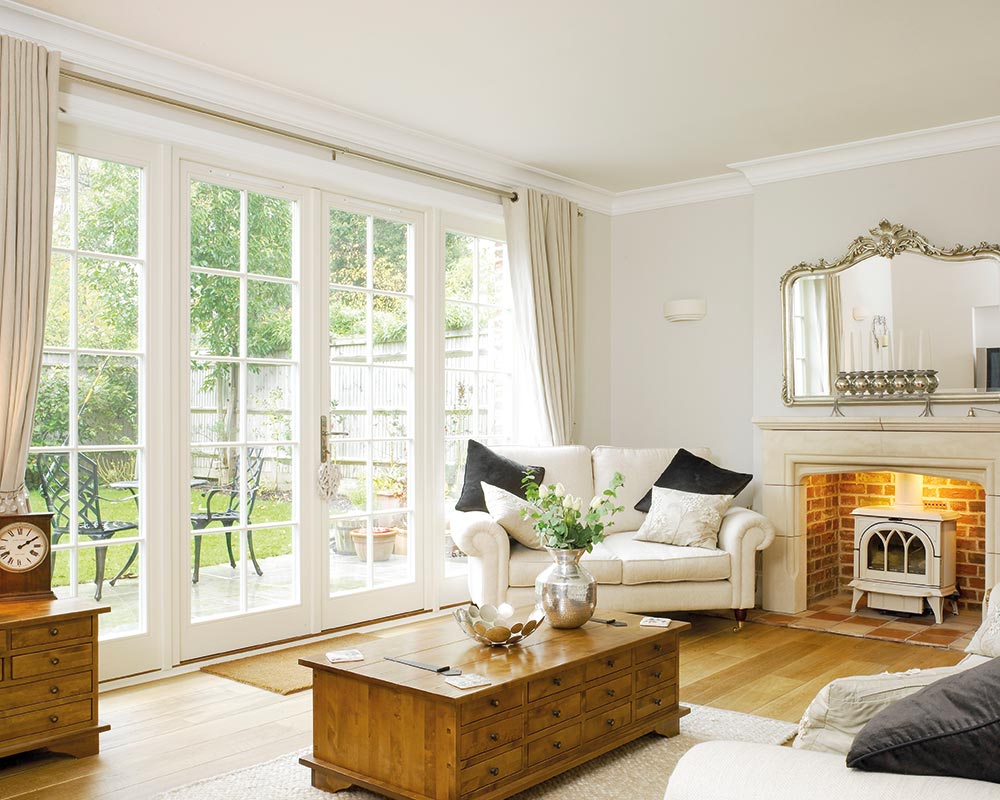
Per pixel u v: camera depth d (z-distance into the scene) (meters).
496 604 4.65
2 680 2.95
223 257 4.37
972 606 5.44
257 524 4.49
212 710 3.62
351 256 4.95
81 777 2.95
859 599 5.65
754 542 5.00
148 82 3.97
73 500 3.81
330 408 4.82
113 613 3.93
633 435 6.40
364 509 5.00
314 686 2.92
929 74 4.22
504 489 5.07
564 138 5.14
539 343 5.70
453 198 5.42
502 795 2.66
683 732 3.38
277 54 3.94
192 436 4.23
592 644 3.10
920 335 5.10
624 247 6.45
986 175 4.92
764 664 4.35
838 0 3.46
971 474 4.87
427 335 5.34
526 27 3.69
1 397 3.38
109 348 3.94
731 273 5.97
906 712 1.49
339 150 4.77
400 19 3.60
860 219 5.33
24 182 3.45
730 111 4.71
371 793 2.83
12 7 3.44
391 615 5.12
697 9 3.52
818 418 5.31
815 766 1.52
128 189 4.01
